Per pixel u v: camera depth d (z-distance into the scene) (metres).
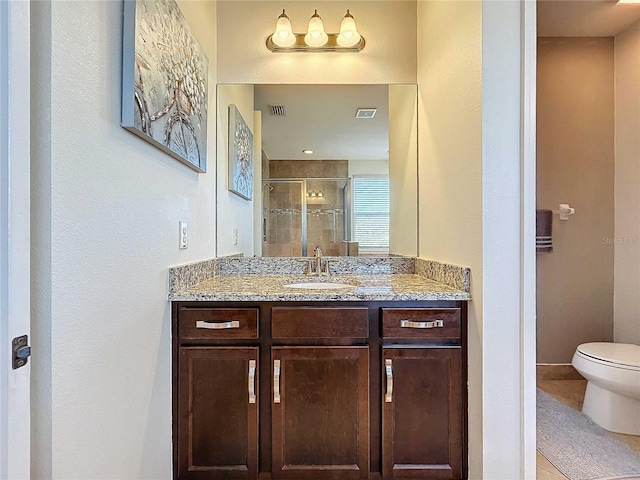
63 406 0.80
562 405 2.12
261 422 1.46
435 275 1.74
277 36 1.98
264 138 2.12
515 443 1.32
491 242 1.31
